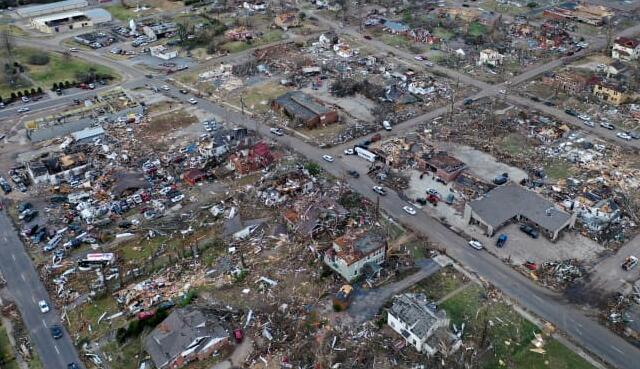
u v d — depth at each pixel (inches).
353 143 4677.7
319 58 6338.6
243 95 5541.3
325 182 4126.5
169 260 3383.4
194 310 2935.5
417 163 4328.3
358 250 3198.8
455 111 5157.5
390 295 3110.2
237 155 4303.6
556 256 3405.5
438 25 7219.5
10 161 4485.7
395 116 5083.7
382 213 3794.3
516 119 4990.2
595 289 3154.5
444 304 3061.0
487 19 7244.1
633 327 2896.2
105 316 3014.3
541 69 6013.8
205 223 3695.9
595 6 7667.3
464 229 3651.6
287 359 2758.4
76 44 6855.3
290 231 3592.5
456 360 2728.8
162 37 7047.2
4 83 5846.5
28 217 3772.1
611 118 5017.2
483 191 3971.5
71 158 4360.2
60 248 3516.2
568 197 3924.7
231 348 2824.8
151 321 2920.8
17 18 7691.9
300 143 4685.0
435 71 5989.2
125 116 5123.0
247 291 3154.5
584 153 4468.5
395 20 7460.6
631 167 4276.6
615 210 3722.9
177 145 4660.4
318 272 3265.3
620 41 6195.9
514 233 3602.4
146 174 4244.6
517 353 2783.0
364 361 2743.6
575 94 5433.1
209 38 6850.4
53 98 5575.8
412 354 2773.1
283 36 6983.3
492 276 3257.9
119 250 3489.2
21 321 3002.0
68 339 2896.2
